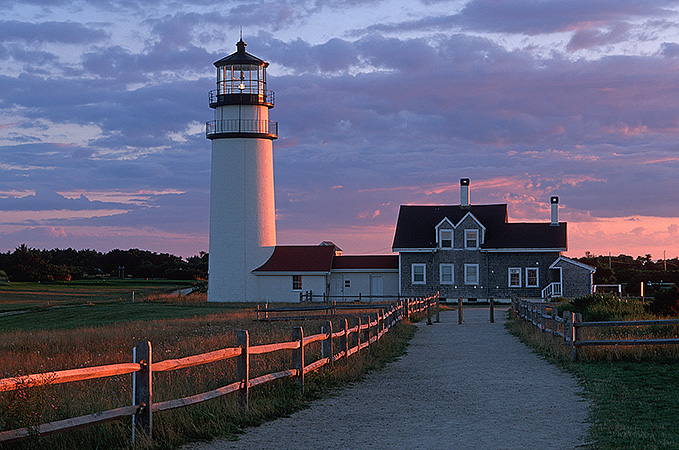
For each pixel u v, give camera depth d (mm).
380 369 16922
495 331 27750
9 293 82438
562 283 56219
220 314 40875
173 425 9812
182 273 125562
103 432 9062
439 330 28594
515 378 15180
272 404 11688
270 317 34156
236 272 56500
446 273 58625
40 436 7938
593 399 12305
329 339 15141
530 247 57531
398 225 60594
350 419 11203
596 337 19688
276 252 58656
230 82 55719
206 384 12406
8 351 23094
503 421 10875
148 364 9156
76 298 73375
